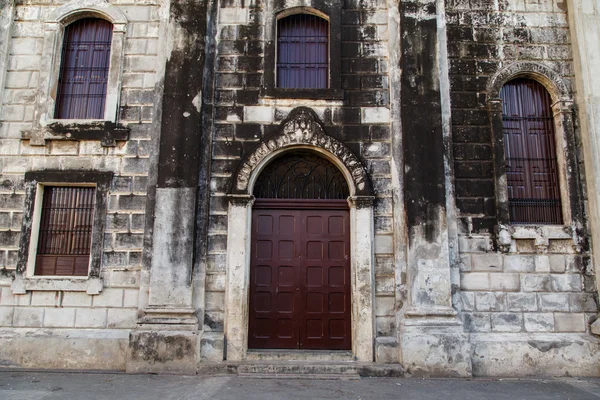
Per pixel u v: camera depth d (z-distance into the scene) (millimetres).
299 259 8844
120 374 7852
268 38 9258
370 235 8500
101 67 9562
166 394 6672
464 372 7867
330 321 8664
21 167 8945
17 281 8500
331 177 9133
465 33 9328
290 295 8734
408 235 8344
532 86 9383
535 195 9008
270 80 9094
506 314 8430
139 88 9195
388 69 9203
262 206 8961
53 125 8977
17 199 8852
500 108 9016
